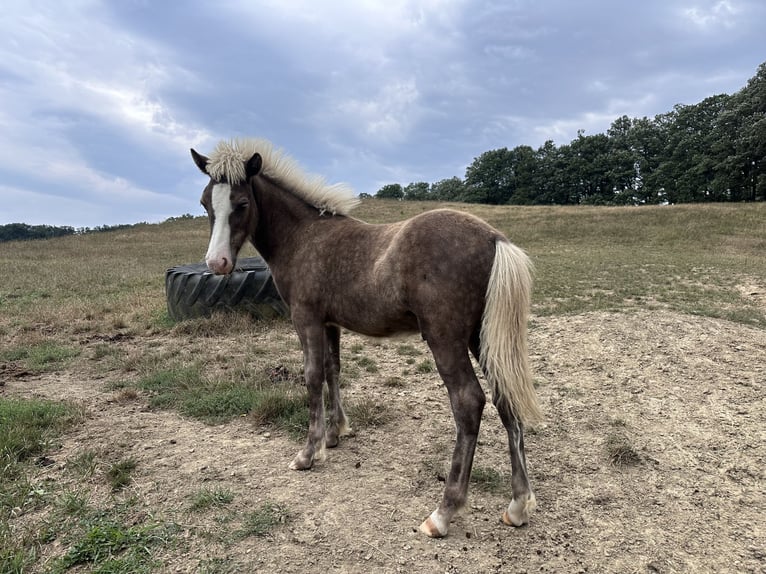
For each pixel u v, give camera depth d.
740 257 14.03
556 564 2.32
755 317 7.02
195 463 3.27
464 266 2.48
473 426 2.48
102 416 4.11
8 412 3.86
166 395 4.51
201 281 7.36
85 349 6.33
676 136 62.34
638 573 2.25
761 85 45.94
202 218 42.03
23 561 2.26
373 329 2.95
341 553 2.36
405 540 2.48
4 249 24.06
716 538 2.50
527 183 79.38
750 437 3.63
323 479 3.09
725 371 5.01
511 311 2.40
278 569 2.24
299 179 3.47
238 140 3.48
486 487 3.03
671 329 6.35
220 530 2.53
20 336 6.89
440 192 98.56
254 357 5.84
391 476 3.16
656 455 3.42
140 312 8.25
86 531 2.51
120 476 3.00
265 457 3.38
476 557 2.36
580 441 3.67
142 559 2.29
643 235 19.42
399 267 2.60
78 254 21.28
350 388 4.86
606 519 2.68
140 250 22.77
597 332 6.42
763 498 2.86
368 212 38.28
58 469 3.17
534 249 17.30
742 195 49.78
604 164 70.06
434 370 5.41
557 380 5.00
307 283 3.15
